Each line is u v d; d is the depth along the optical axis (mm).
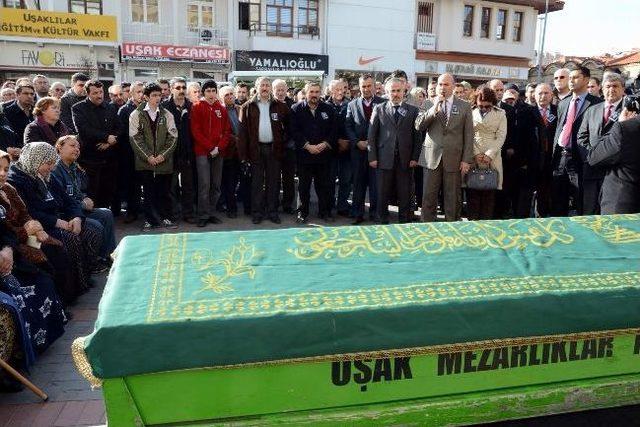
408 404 1878
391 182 6684
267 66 22438
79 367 1763
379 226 2457
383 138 6562
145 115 6469
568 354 1998
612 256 2217
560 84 6488
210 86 6785
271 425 1785
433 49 25984
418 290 1895
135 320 1675
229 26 21875
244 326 1690
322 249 2205
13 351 3094
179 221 7207
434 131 5996
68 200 4590
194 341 1673
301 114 6902
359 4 23891
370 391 1849
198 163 6781
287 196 7738
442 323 1812
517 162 6559
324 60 23469
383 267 2066
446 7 25859
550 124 6590
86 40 19406
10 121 6160
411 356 1845
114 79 20266
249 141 6891
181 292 1852
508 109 6574
